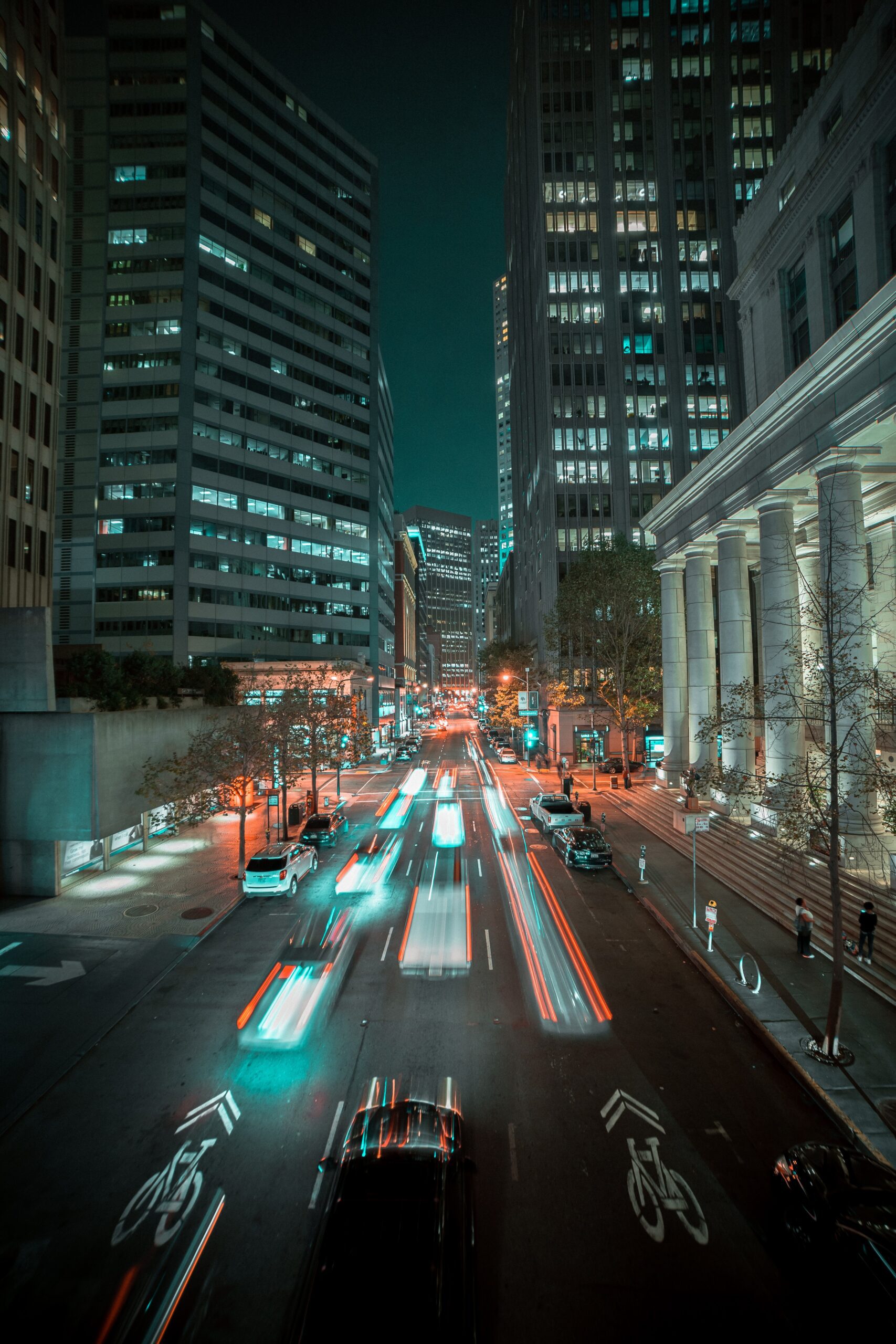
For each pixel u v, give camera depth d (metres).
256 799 31.89
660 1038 12.18
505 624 131.25
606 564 45.91
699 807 29.16
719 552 27.75
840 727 17.92
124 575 57.00
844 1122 9.45
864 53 23.45
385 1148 7.75
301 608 67.12
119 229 59.38
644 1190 8.35
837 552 19.03
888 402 17.20
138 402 58.16
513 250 96.38
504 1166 8.80
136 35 60.56
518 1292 6.88
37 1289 7.01
